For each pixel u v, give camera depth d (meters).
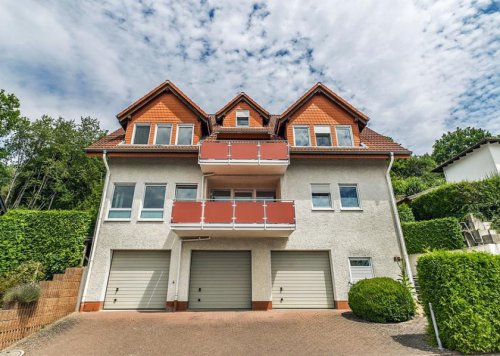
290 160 13.29
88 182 35.38
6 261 9.97
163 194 12.62
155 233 11.74
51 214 11.05
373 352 6.10
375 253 11.82
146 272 11.41
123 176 12.68
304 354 6.12
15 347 6.74
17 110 33.12
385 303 8.62
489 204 12.49
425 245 12.19
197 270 11.66
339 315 9.63
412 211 16.48
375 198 12.73
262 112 16.12
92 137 41.03
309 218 12.28
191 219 10.74
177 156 12.91
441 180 37.84
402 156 13.01
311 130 14.18
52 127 37.62
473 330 5.84
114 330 7.96
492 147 18.05
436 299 6.45
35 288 7.89
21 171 34.50
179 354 6.24
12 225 10.46
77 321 8.88
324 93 14.88
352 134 14.17
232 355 6.16
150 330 7.94
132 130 13.87
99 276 11.01
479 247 10.85
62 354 6.31
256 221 10.80
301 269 11.80
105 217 11.94
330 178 13.06
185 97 14.29
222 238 11.91
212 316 9.61
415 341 6.69
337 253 11.77
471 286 6.21
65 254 10.64
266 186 14.31
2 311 6.83
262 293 11.16
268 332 7.72
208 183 13.71
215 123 17.06
